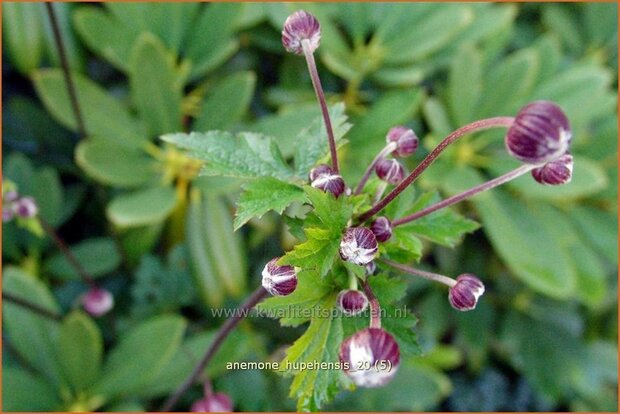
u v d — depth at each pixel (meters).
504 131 0.41
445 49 0.42
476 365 0.46
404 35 0.41
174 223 0.42
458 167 0.41
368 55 0.41
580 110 0.40
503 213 0.39
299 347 0.24
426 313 0.44
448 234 0.25
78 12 0.37
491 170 0.42
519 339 0.45
